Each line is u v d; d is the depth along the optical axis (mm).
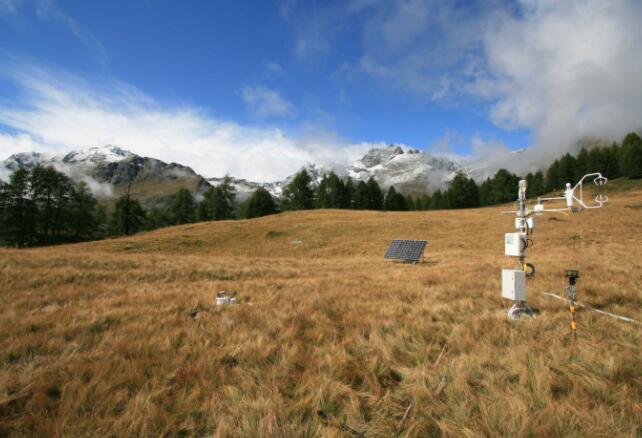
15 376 4172
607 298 7801
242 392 3961
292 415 3535
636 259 15164
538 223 37031
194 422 3389
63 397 3748
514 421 3211
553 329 5820
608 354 4602
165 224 90438
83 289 11211
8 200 57281
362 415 3492
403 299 8836
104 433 3176
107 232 79312
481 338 5422
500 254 23750
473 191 94875
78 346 5332
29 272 13016
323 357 4859
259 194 80500
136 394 3809
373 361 4602
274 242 38344
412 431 3262
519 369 4285
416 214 54875
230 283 12719
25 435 3145
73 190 66125
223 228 46250
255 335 5789
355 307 7762
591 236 28906
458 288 9711
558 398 3760
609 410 3391
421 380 4148
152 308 7941
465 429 3115
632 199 52500
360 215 54562
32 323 6477
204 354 4887
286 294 9719
